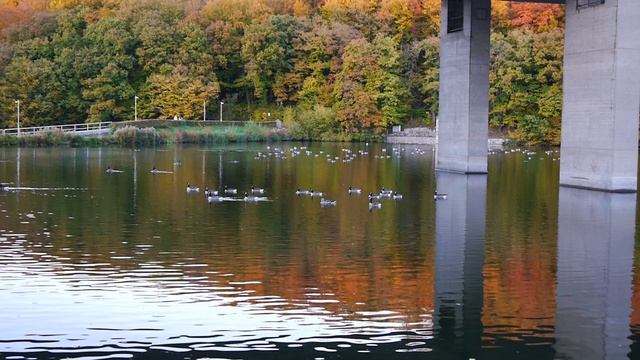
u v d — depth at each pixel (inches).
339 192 1550.2
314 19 4244.6
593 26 1561.3
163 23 3998.5
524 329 617.3
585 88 1596.9
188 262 843.4
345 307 674.8
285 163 2320.4
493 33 3777.1
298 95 4183.1
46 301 682.8
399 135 3959.2
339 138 3951.8
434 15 4207.7
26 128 3449.8
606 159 1549.0
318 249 925.8
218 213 1218.6
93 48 3804.1
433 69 3986.2
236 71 4335.6
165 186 1610.5
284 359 551.5
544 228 1098.7
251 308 669.3
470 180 1844.2
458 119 2031.3
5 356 551.2
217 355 557.6
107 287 731.4
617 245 965.8
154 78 3855.8
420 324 628.7
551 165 2406.5
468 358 556.1
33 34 3922.2
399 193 1546.5
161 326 619.5
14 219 1131.9
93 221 1120.8
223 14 4311.0
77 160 2314.2
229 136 3673.7
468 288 741.3
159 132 3452.3
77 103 3720.5
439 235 1032.8
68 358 549.3
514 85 3641.7
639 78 1520.7
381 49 3961.6
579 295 716.7
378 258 876.6
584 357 559.5
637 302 694.5
